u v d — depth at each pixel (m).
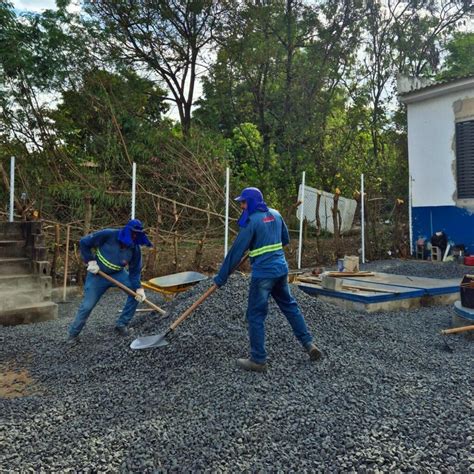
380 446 2.70
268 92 19.72
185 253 11.16
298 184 18.48
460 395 3.51
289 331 4.71
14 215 9.63
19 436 2.93
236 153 20.61
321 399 3.38
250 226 3.92
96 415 3.28
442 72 21.28
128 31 19.08
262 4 18.58
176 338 4.50
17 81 14.54
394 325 6.07
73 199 10.80
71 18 16.91
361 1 19.16
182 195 12.44
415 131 12.76
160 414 3.25
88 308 5.33
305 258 12.40
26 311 6.56
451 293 7.64
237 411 3.16
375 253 12.86
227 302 5.26
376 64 21.50
